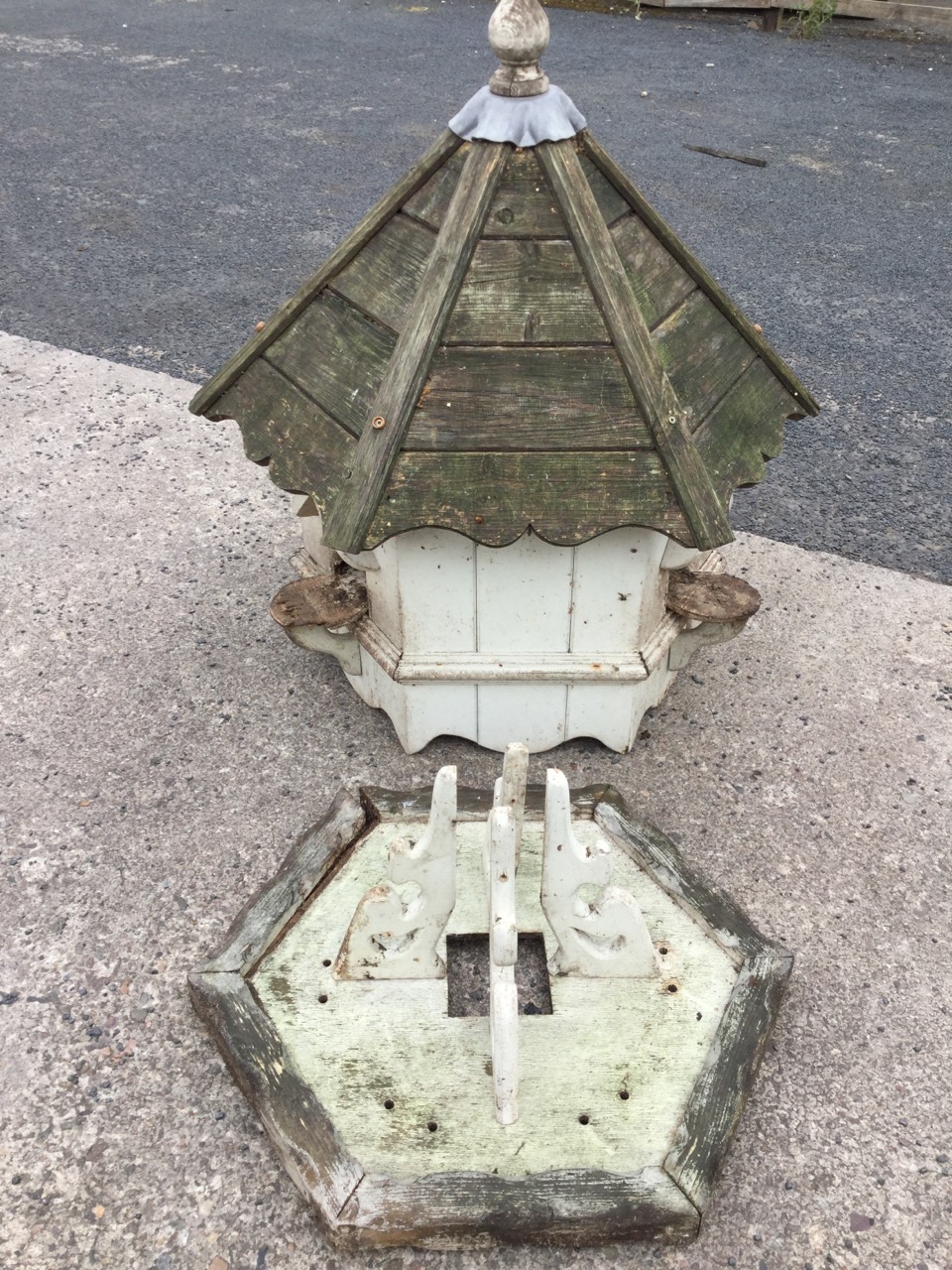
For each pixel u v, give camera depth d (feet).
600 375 3.52
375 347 3.69
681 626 4.43
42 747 4.63
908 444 6.98
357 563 4.14
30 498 6.21
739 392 3.92
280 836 4.24
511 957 3.08
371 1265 3.01
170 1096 3.39
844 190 10.52
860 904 4.00
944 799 4.42
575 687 4.31
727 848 4.21
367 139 11.65
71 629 5.29
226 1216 3.11
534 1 3.35
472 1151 3.14
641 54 14.26
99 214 10.09
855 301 8.64
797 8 15.34
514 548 3.86
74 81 13.47
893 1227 3.09
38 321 8.27
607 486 3.55
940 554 5.98
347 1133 3.19
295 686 4.98
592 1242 3.02
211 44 14.89
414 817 4.13
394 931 3.51
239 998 3.47
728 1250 3.04
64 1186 3.17
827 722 4.79
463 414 3.52
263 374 3.96
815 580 5.69
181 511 6.15
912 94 12.99
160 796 4.41
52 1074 3.43
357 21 15.85
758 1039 3.39
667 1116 3.23
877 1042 3.55
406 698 4.36
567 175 3.45
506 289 3.49
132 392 7.31
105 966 3.76
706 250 9.34
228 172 10.94
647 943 3.54
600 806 4.14
